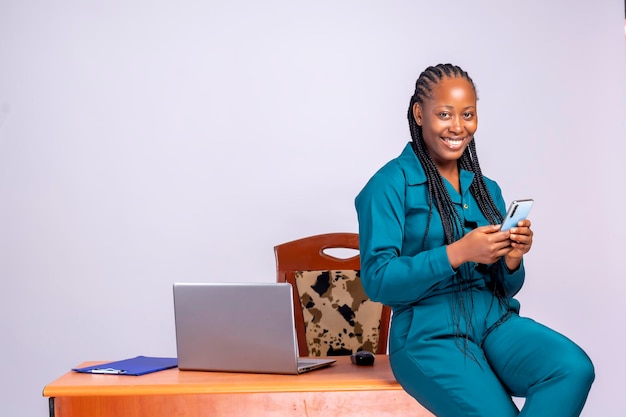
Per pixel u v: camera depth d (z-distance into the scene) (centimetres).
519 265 198
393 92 366
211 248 363
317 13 365
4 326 358
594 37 370
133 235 362
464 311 189
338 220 364
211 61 363
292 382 185
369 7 366
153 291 362
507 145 367
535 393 168
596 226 368
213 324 199
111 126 362
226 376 195
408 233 198
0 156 360
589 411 367
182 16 364
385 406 184
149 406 181
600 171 369
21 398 358
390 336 193
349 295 279
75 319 360
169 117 363
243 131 363
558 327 367
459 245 180
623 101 369
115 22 363
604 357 368
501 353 182
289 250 282
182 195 363
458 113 195
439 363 179
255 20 364
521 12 369
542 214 367
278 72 364
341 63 365
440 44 367
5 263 359
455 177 207
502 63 367
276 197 364
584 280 368
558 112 368
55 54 362
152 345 362
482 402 173
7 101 360
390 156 365
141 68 363
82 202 361
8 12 361
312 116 364
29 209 360
